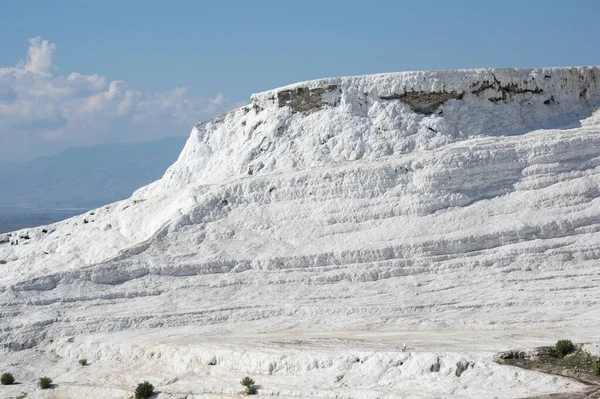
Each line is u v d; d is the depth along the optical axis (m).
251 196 67.12
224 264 59.81
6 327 53.50
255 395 38.53
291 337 47.03
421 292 55.25
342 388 37.62
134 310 55.09
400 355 38.94
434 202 62.75
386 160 67.19
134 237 70.81
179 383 42.31
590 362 36.31
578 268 56.50
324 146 71.44
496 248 59.03
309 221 63.91
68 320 54.09
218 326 52.44
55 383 46.94
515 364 36.84
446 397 34.56
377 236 60.88
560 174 63.91
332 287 56.91
